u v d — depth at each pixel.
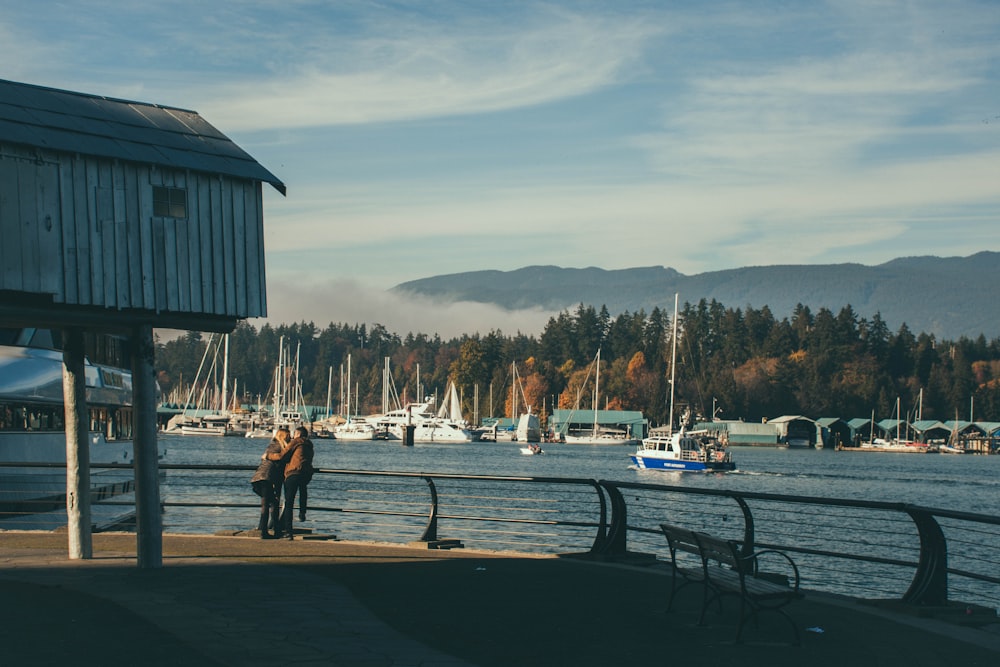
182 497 56.06
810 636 12.86
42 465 23.50
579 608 14.38
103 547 20.70
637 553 19.61
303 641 11.73
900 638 12.81
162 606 13.66
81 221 17.20
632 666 11.06
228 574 16.80
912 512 14.54
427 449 174.00
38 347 37.09
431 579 16.70
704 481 102.88
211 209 18.86
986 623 14.02
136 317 17.78
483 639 12.22
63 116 17.69
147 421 17.67
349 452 158.12
